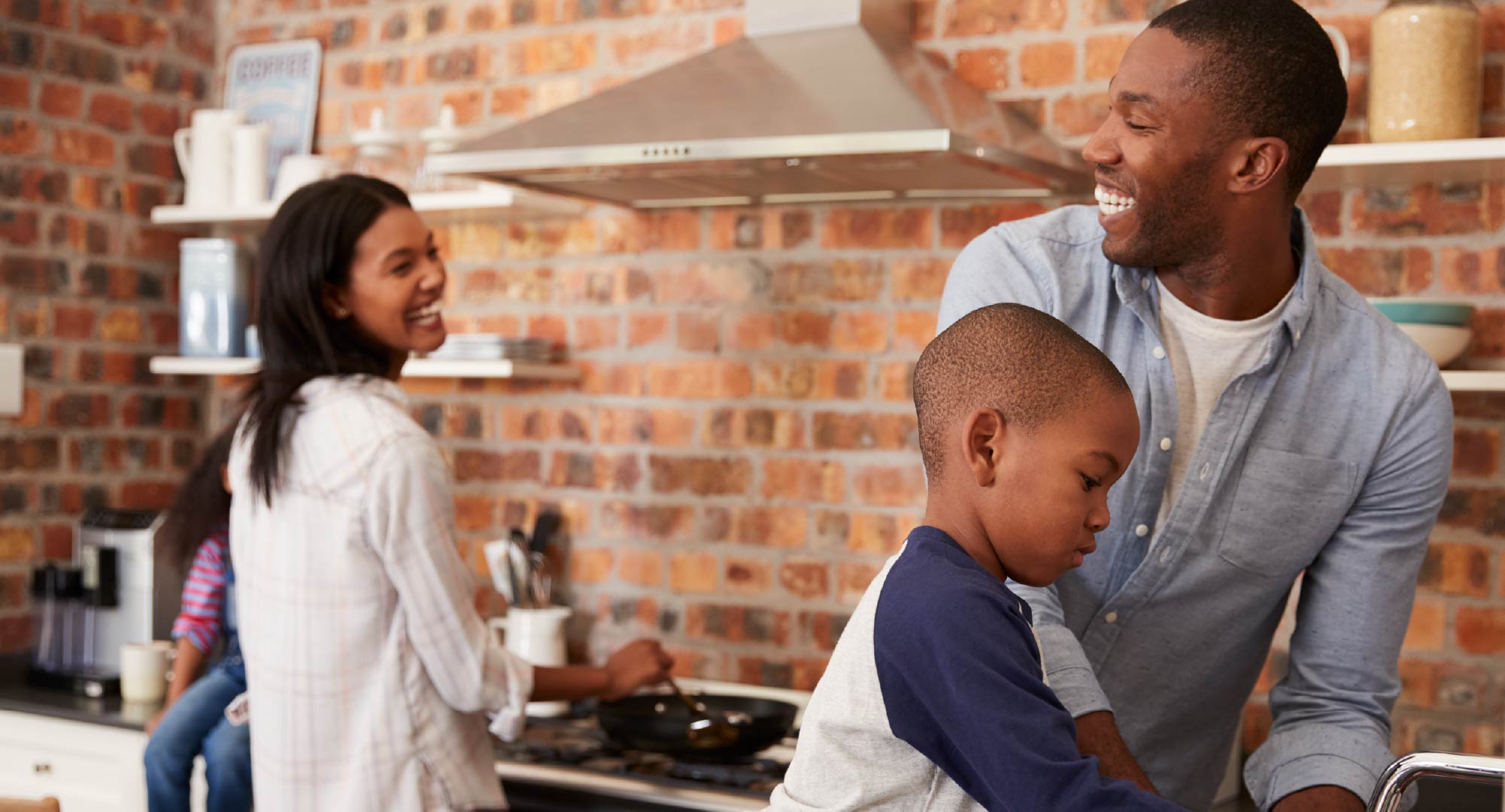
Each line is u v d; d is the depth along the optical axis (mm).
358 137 2879
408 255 1979
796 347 2738
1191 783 1511
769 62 2436
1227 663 1441
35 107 2988
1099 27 2488
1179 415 1351
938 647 961
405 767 1849
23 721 2678
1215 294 1308
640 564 2891
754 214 2771
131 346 3186
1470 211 2232
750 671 2783
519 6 3010
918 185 2475
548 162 2262
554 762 2279
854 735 1032
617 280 2912
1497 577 2221
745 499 2787
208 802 2268
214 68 3365
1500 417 2221
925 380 1127
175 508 2180
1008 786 906
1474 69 2088
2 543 2939
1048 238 1383
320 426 1859
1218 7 1236
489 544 2863
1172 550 1346
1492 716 2221
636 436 2896
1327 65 1246
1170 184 1238
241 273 3082
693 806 2100
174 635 2562
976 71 2592
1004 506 1054
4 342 2930
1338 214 2320
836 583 2705
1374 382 1347
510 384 3025
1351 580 1381
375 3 3166
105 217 3129
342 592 1835
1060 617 1286
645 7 2883
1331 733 1332
